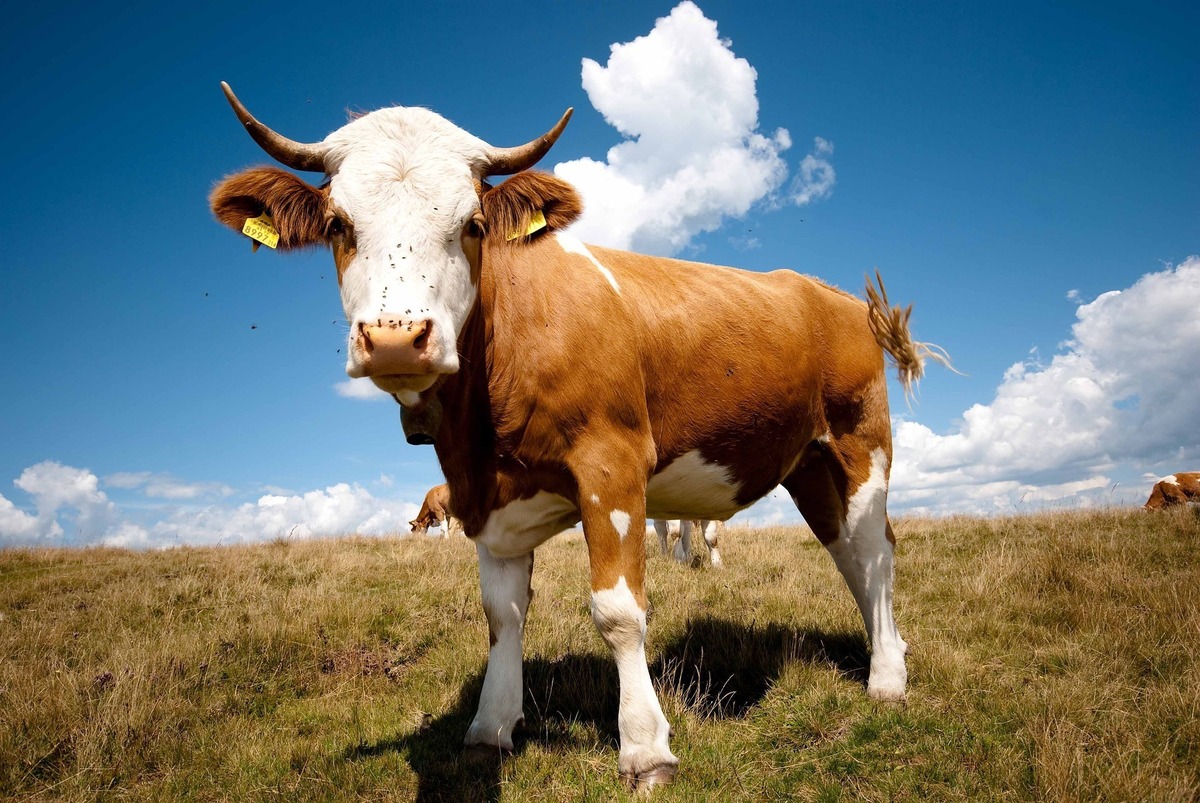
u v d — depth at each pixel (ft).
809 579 24.91
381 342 8.99
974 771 10.97
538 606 21.01
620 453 12.00
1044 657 15.90
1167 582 20.33
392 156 10.69
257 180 11.00
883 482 16.60
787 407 15.14
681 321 13.80
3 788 11.98
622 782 11.02
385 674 17.17
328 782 11.48
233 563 31.94
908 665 15.65
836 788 10.82
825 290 17.61
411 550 34.53
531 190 11.52
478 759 12.35
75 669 17.37
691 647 17.30
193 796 11.78
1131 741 11.47
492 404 12.07
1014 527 33.63
